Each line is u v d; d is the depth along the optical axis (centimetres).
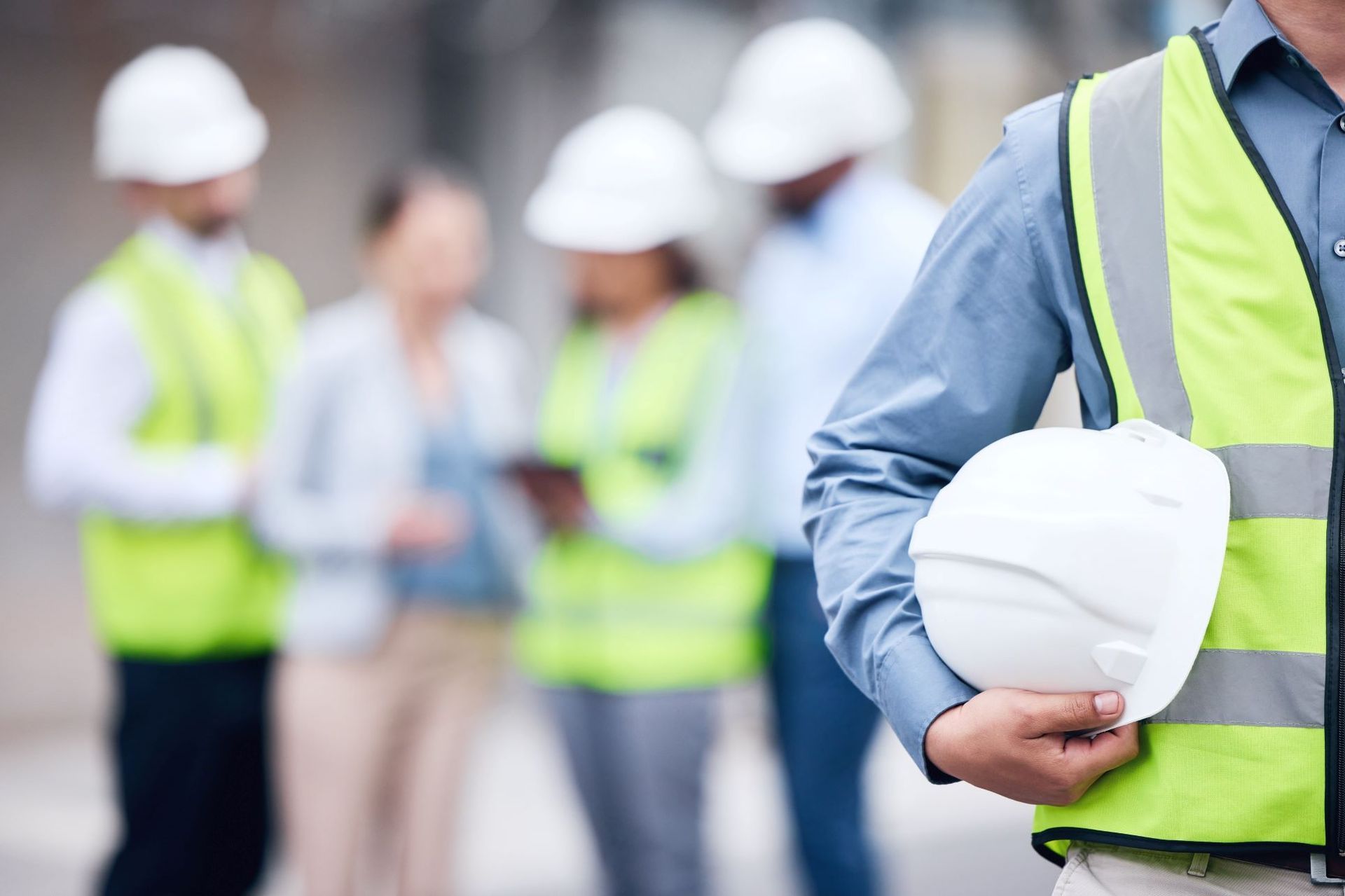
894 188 838
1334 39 295
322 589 770
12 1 1812
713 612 775
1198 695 288
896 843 1098
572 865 1097
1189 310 296
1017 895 978
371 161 1927
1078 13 1502
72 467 774
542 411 820
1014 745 289
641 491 780
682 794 780
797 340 793
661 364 789
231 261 840
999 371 319
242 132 830
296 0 1895
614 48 1803
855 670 324
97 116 1867
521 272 1858
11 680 1644
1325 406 284
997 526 291
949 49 1628
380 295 811
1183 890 292
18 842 1164
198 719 775
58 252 1861
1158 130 305
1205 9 1417
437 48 1894
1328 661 279
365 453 782
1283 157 294
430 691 785
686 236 810
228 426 809
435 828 786
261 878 805
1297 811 279
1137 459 291
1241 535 286
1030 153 316
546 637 798
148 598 770
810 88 832
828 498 334
